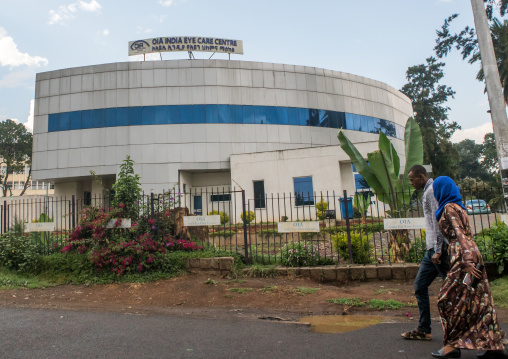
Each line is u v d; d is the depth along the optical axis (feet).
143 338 13.11
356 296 18.88
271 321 15.39
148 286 22.45
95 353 11.63
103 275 24.18
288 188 66.18
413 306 17.11
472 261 10.02
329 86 83.15
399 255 25.08
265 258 26.55
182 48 81.51
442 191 11.25
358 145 63.67
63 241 29.48
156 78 75.72
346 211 24.48
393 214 26.55
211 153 74.28
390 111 91.86
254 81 78.28
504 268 20.25
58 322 15.38
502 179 24.88
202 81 76.28
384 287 20.84
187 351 11.74
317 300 18.48
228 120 75.87
